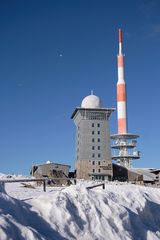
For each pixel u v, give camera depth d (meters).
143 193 29.44
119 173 110.88
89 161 109.44
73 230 19.67
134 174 108.50
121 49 134.25
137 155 131.75
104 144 111.31
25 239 16.34
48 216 19.72
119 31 134.50
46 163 97.12
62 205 20.78
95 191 25.67
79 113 112.69
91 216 21.48
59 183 56.44
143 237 23.34
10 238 15.70
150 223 26.11
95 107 114.06
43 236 17.28
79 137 113.69
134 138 132.00
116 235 21.17
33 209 19.86
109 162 109.81
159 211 28.69
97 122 112.62
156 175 102.94
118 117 132.00
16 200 19.44
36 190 33.06
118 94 133.12
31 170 102.62
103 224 21.41
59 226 19.38
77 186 24.02
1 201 18.36
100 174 108.25
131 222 23.75
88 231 20.30
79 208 21.55
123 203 25.91
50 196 21.23
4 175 74.69
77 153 114.44
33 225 18.34
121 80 132.88
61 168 97.44
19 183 47.22
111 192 26.77
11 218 17.09
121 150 132.88
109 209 22.89
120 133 131.12
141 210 26.27
